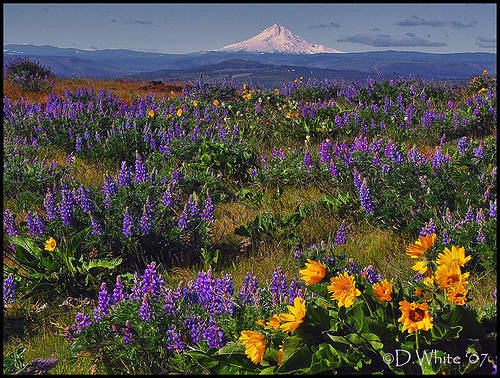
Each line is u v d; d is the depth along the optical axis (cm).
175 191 705
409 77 1620
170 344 345
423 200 581
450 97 1516
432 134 1042
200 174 759
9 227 538
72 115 1220
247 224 594
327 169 718
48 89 2103
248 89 1728
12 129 1134
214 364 318
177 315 362
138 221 566
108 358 361
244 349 318
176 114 1277
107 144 976
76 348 356
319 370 288
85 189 557
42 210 696
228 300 366
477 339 293
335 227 597
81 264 497
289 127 1129
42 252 507
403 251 516
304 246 561
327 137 1073
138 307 367
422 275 409
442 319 297
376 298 310
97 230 520
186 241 558
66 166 856
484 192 568
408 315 272
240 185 804
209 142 871
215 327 335
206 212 573
